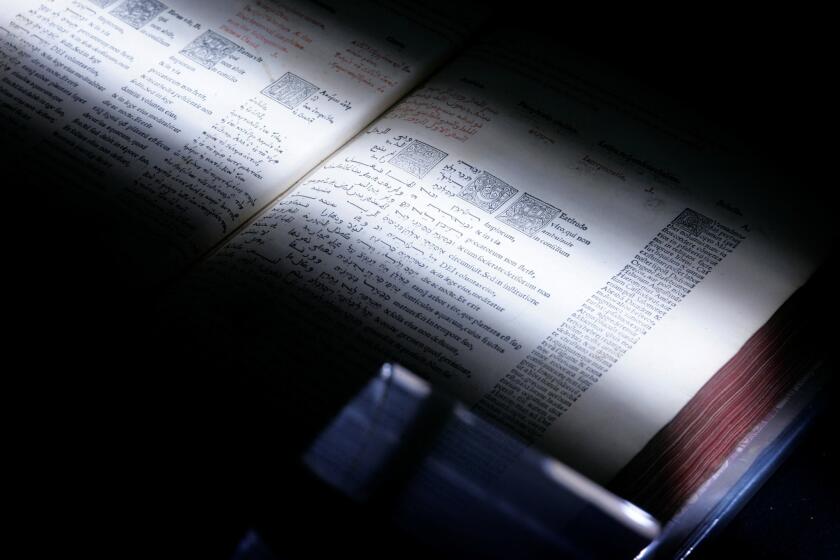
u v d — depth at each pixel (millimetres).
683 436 868
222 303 892
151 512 829
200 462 843
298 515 832
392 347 884
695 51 1037
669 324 905
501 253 926
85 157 941
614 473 854
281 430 854
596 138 987
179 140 957
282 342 881
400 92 1003
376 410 864
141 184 934
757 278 927
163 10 1021
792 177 978
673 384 882
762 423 880
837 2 1048
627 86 1018
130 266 902
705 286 922
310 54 1012
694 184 969
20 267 896
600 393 876
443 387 874
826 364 900
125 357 871
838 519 862
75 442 844
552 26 1047
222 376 868
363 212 936
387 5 1047
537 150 976
